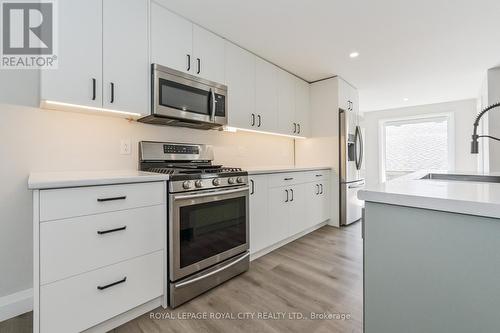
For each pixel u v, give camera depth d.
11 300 1.57
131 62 1.74
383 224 0.81
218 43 2.33
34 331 1.14
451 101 4.87
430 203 0.70
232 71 2.48
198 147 2.46
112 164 1.96
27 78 1.61
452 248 0.69
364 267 0.86
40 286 1.15
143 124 2.14
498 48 2.62
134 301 1.47
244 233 2.13
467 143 4.71
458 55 2.79
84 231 1.28
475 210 0.63
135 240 1.47
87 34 1.54
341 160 3.49
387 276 0.81
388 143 5.67
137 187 1.48
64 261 1.22
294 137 3.59
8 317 1.55
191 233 1.72
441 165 5.02
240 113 2.56
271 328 1.42
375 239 0.83
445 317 0.70
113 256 1.38
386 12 1.99
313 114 3.71
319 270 2.15
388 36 2.37
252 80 2.71
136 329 1.41
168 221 1.64
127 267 1.44
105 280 1.35
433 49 2.64
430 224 0.72
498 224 0.62
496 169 3.24
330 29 2.25
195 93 2.09
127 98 1.72
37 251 1.14
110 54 1.64
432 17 2.05
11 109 1.56
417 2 1.86
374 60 2.94
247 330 1.40
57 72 1.44
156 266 1.57
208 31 2.24
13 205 1.58
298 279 1.99
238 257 2.07
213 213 1.87
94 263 1.31
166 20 1.93
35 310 1.14
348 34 2.34
